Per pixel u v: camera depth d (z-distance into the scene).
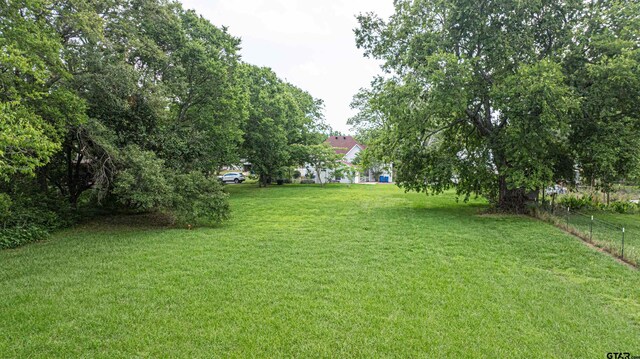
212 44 17.56
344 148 50.03
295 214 14.43
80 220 12.26
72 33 10.53
